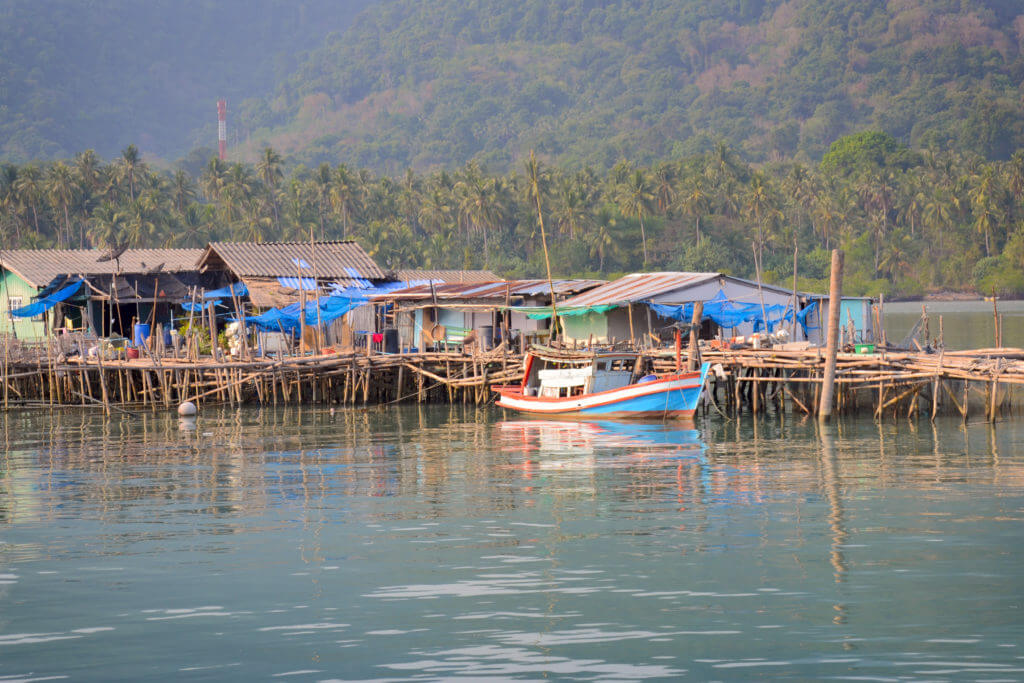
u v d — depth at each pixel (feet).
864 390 164.76
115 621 66.23
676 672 56.90
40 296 244.83
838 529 86.22
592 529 87.76
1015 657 58.13
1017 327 354.54
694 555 78.95
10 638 63.41
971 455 121.90
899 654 58.85
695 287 196.34
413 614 66.69
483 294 216.95
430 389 196.95
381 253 650.84
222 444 143.74
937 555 77.82
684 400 159.22
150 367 191.11
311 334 222.07
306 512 96.68
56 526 92.12
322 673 57.77
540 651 60.13
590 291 212.43
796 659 58.39
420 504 99.55
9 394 211.41
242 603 69.36
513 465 121.60
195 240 647.15
